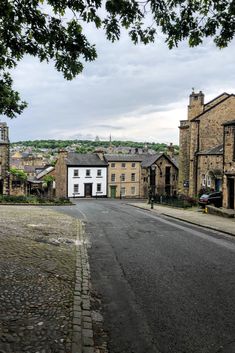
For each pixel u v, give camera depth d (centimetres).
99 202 4600
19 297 602
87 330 503
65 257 937
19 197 3497
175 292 690
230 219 2033
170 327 530
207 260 966
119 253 1054
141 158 6481
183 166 4066
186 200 3159
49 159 13200
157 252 1071
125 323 544
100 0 637
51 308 569
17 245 999
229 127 2425
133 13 688
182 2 725
